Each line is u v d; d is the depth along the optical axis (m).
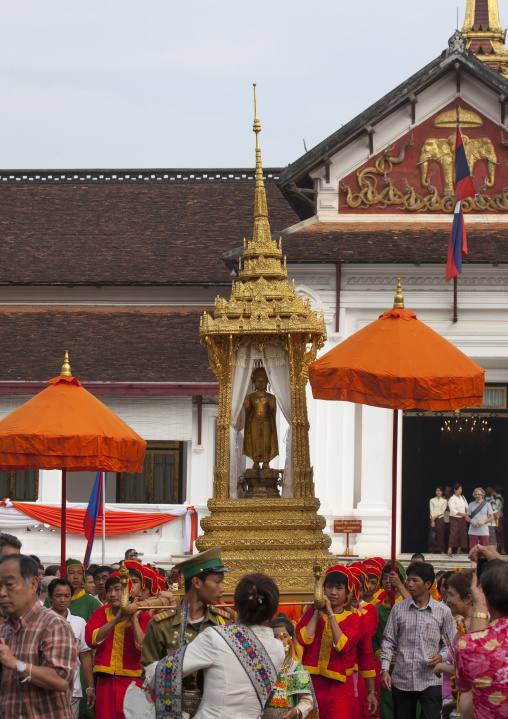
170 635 10.60
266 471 17.28
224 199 45.81
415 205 35.66
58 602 14.89
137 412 37.09
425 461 41.28
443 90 35.75
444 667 12.95
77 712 15.36
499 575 8.55
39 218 44.75
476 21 46.09
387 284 35.09
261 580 9.60
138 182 46.78
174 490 38.22
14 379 37.00
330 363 15.75
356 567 16.59
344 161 35.88
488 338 35.12
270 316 17.02
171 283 40.34
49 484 36.72
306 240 34.91
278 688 9.89
